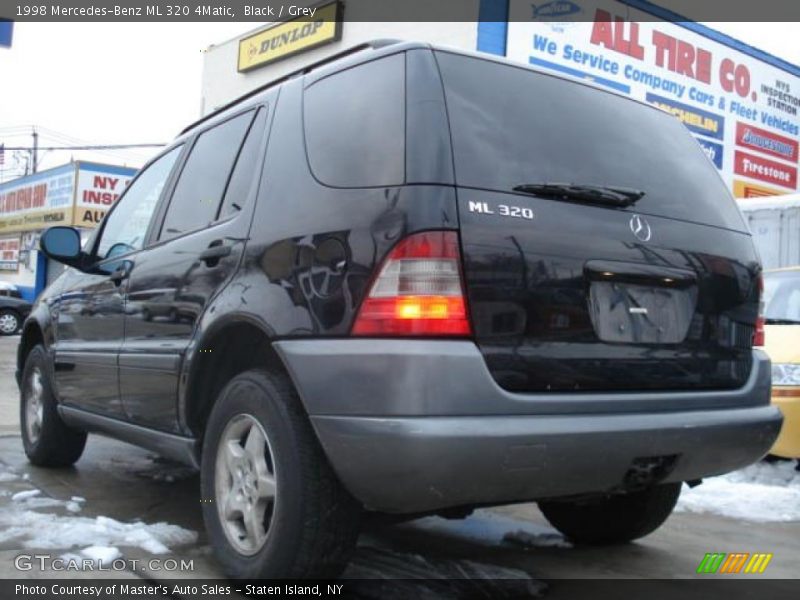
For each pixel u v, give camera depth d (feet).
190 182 13.73
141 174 16.37
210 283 11.56
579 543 13.71
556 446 8.96
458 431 8.52
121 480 17.08
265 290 10.34
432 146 9.21
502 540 13.71
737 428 10.52
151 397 12.94
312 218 10.03
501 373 9.00
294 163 10.82
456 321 8.82
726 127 60.85
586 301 9.71
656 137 11.76
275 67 63.62
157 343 12.84
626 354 9.95
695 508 16.35
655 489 12.67
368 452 8.75
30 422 18.43
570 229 9.78
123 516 14.25
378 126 9.74
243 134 12.51
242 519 10.78
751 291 11.56
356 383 8.88
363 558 12.35
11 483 16.55
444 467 8.53
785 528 15.11
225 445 10.96
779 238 30.68
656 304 10.36
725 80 60.34
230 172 12.41
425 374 8.62
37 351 18.31
